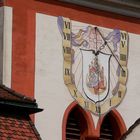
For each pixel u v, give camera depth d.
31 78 46.12
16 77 45.75
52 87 46.59
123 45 49.31
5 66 45.59
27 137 38.44
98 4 48.53
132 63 49.50
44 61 46.59
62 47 47.19
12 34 45.97
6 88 42.41
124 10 49.47
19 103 39.22
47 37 46.91
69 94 47.03
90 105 47.62
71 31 47.59
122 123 48.47
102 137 48.12
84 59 47.75
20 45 46.09
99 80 48.09
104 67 48.38
